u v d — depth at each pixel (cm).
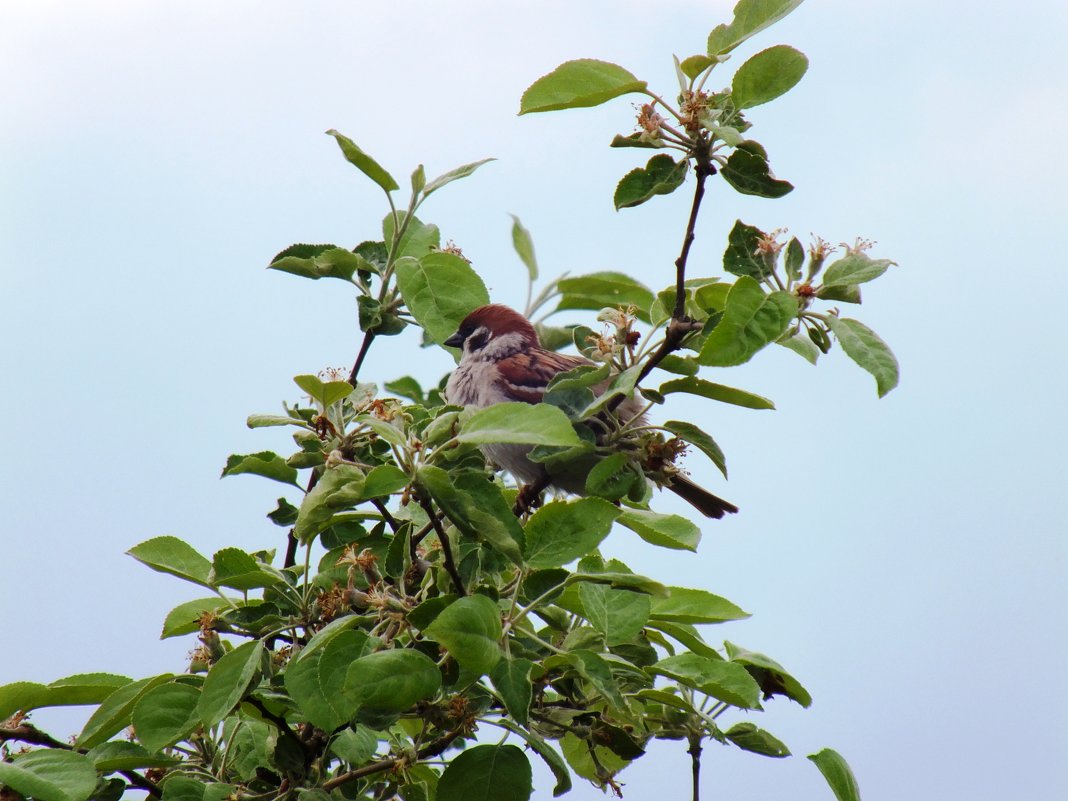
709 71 763
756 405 781
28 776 656
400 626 692
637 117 764
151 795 763
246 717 788
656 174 771
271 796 746
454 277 948
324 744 759
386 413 723
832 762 755
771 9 756
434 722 716
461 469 682
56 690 738
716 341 702
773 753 820
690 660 761
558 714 781
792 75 748
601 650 744
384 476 646
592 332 896
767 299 717
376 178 987
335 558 778
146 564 786
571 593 760
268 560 871
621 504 920
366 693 601
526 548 677
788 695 823
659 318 895
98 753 730
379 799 817
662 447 796
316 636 668
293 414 800
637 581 668
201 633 771
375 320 970
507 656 622
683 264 773
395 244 991
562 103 766
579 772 884
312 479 847
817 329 757
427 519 810
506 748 709
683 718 820
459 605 601
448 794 698
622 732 774
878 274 739
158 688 703
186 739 774
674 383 779
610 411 799
